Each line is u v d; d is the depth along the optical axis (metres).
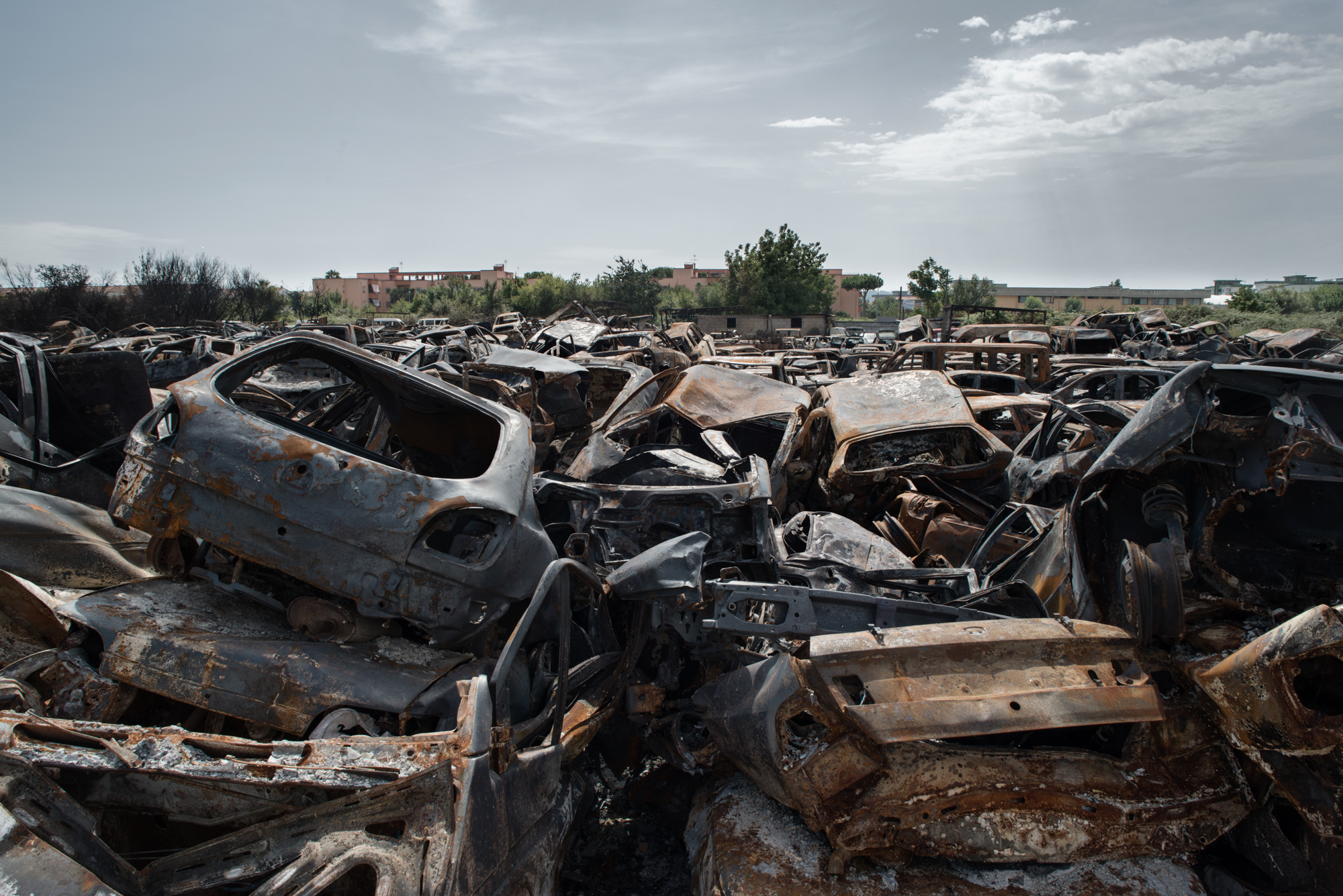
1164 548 3.07
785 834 2.94
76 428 5.64
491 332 25.11
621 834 3.56
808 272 54.06
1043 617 3.60
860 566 4.47
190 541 3.33
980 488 6.91
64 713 2.60
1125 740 2.90
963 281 54.03
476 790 2.21
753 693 2.97
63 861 1.84
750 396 8.07
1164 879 2.72
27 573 3.49
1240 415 3.35
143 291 29.50
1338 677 2.58
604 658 3.54
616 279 53.19
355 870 2.29
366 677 2.73
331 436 4.50
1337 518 3.28
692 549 3.44
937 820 2.69
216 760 2.10
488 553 3.22
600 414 10.26
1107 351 17.70
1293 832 2.83
